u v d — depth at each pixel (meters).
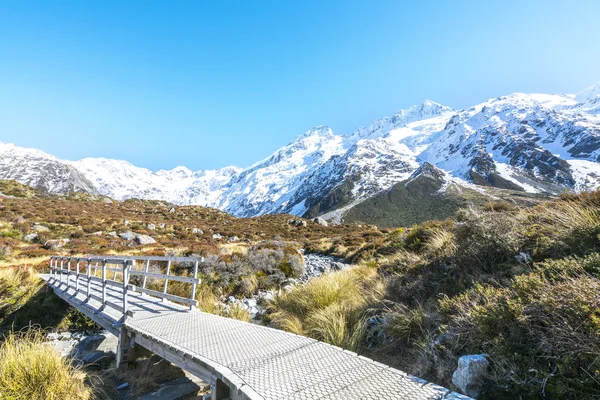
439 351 3.79
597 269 3.41
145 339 5.55
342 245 23.98
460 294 4.50
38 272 14.43
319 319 6.05
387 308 5.80
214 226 46.44
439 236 7.61
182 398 5.02
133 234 30.73
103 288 7.83
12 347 4.91
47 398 4.20
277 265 13.53
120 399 5.02
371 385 3.02
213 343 4.71
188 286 11.14
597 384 2.38
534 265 4.34
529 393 2.59
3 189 62.28
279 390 3.06
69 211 41.59
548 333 2.86
